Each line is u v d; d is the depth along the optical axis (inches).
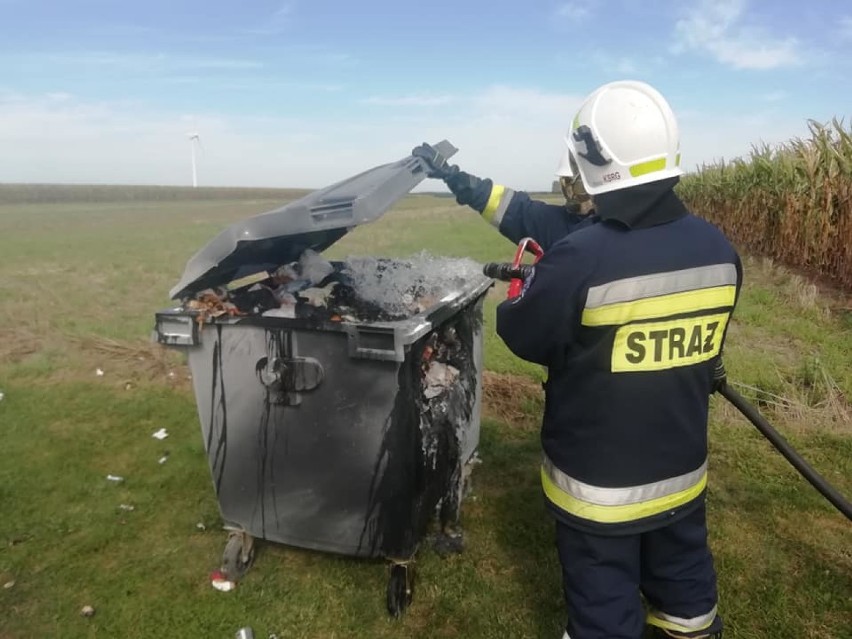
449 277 120.2
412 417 87.6
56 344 228.5
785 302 290.8
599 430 68.0
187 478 138.5
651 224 65.8
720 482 135.9
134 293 333.1
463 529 120.4
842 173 322.0
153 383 193.2
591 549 70.6
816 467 141.5
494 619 97.3
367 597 101.7
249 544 105.1
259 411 91.9
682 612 77.1
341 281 113.1
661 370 66.3
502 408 173.8
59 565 109.6
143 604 100.5
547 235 100.9
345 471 91.2
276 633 94.9
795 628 95.0
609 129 66.2
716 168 545.3
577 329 66.2
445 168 105.3
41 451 149.8
